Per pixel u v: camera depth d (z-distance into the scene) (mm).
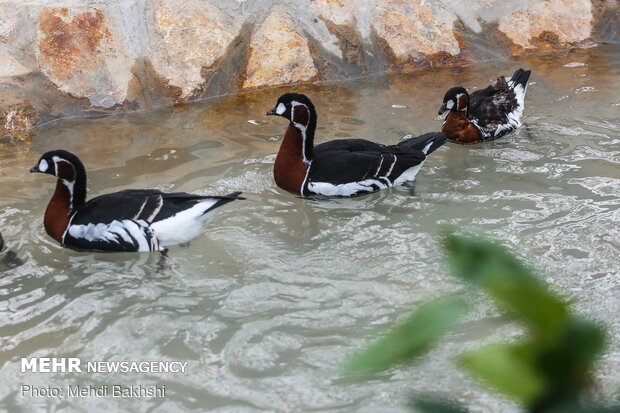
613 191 7688
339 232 7137
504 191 7828
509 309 876
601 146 8742
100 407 4922
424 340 892
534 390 856
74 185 6891
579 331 863
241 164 8508
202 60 10484
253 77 10656
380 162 7914
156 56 10328
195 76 10391
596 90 10273
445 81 10828
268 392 5031
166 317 5895
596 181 7926
